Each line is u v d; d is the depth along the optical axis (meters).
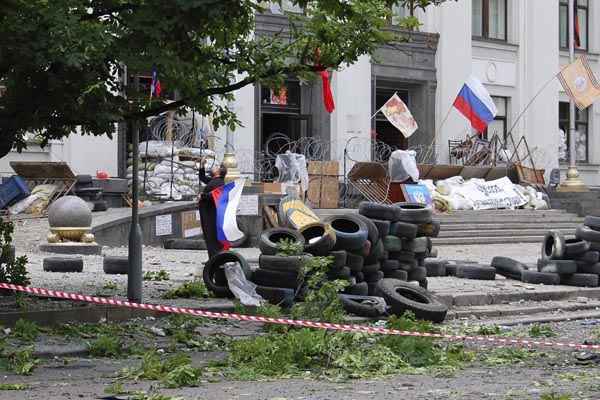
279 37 15.50
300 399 9.24
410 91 42.16
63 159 32.12
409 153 35.84
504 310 18.14
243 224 29.20
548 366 12.02
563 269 21.12
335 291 13.73
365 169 35.88
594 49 47.94
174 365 10.98
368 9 14.78
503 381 10.66
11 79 13.25
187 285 16.69
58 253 24.14
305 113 38.75
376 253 17.44
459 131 42.38
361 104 39.44
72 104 13.65
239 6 13.35
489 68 44.22
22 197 28.03
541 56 45.78
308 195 34.59
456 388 10.08
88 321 14.33
